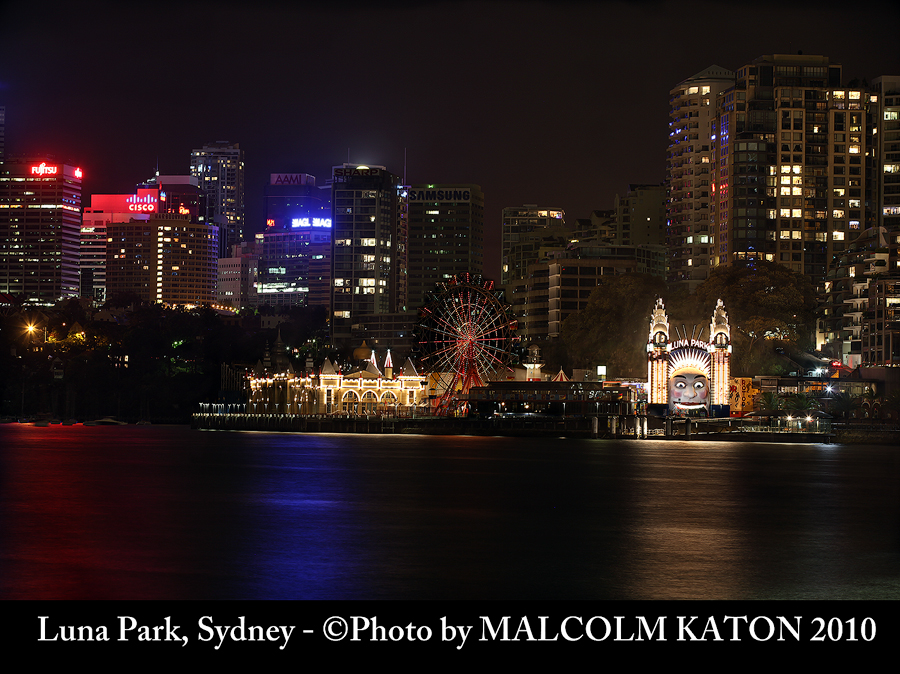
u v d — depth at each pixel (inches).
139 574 1884.8
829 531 2497.5
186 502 3078.2
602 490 3513.8
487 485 3695.9
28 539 2294.5
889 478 4099.4
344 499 3193.9
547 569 1959.9
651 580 1855.3
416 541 2298.2
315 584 1809.8
